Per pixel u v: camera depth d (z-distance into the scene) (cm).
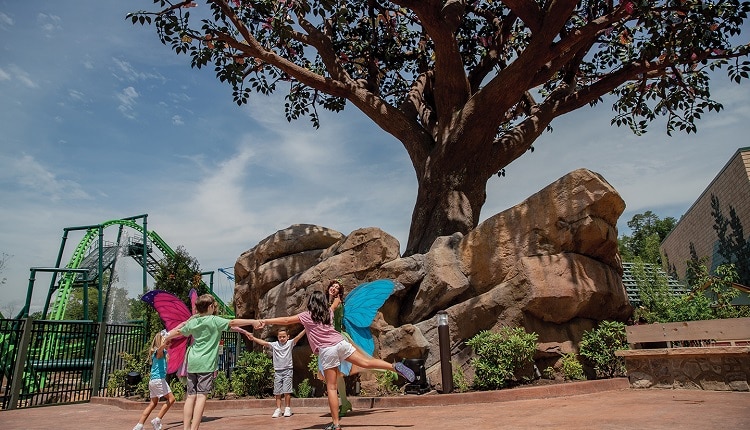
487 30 2067
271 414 880
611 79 1633
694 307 1214
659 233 6669
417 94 1922
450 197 1512
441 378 988
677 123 1728
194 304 639
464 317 1088
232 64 1552
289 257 1401
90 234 3731
